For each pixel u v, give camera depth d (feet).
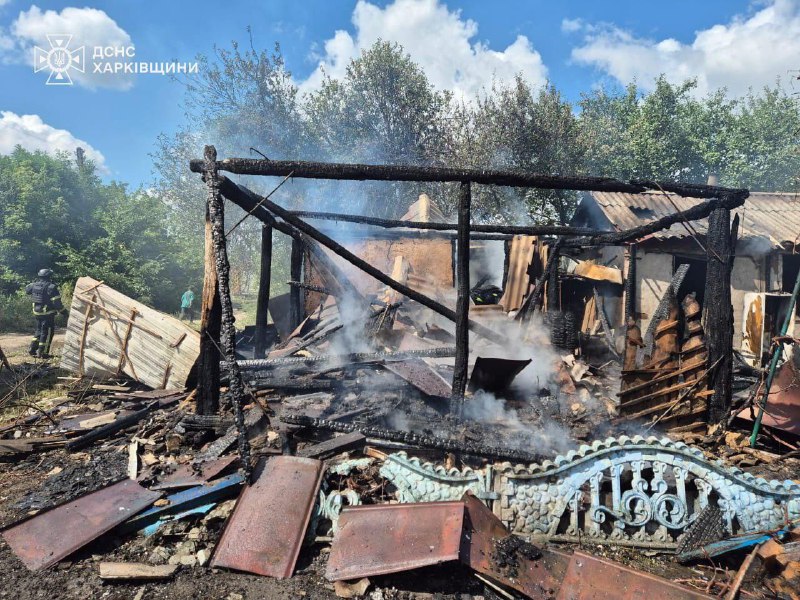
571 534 11.27
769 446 17.03
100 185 70.03
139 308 23.07
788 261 37.14
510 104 65.87
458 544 9.62
